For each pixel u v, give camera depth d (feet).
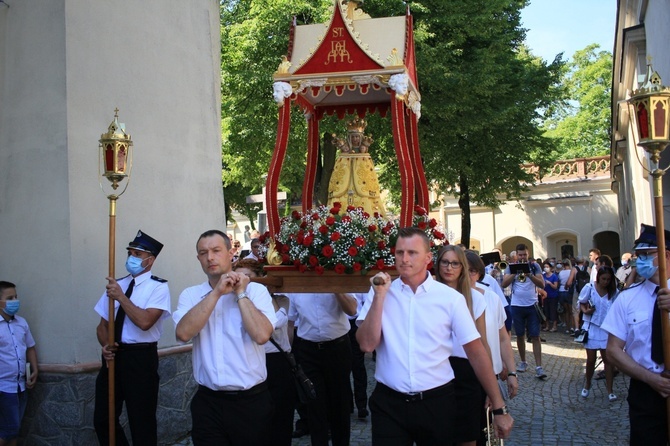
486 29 51.13
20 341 19.31
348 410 19.66
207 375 12.98
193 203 25.72
